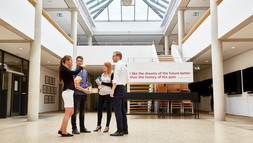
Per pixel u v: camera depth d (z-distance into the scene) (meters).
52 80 19.23
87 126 6.87
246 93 12.10
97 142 4.02
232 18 7.96
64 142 4.02
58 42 12.73
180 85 13.33
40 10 9.70
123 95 4.88
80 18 17.97
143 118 10.23
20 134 5.12
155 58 14.74
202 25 11.62
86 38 24.23
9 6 7.33
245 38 9.34
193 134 5.12
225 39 9.40
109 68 5.45
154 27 22.39
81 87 5.29
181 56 15.69
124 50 17.78
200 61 15.25
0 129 6.16
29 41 9.55
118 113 4.83
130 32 22.30
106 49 17.66
